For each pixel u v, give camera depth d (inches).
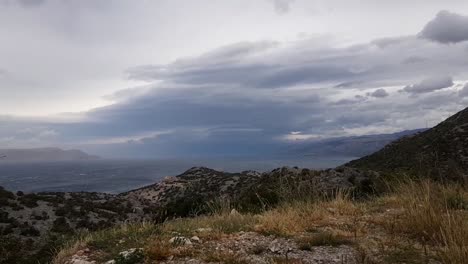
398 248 197.6
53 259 257.8
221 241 235.8
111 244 252.2
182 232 267.3
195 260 198.4
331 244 214.5
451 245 179.2
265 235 244.1
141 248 220.8
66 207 1295.5
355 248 205.2
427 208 241.1
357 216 292.7
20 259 414.6
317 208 312.5
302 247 207.3
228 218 309.9
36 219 1107.3
